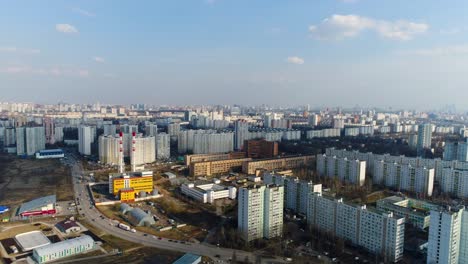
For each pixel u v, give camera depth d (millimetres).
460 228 186750
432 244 187750
